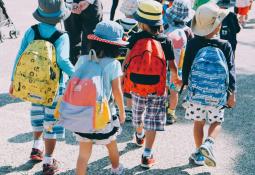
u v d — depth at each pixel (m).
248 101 6.25
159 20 4.27
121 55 4.96
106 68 3.71
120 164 4.17
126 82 4.32
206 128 5.33
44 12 3.97
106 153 4.67
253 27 10.90
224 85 4.07
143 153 4.41
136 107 4.37
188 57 4.16
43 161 4.27
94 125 3.61
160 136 5.12
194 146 4.90
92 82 3.62
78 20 6.16
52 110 4.09
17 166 4.37
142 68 4.18
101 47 3.70
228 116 5.75
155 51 4.19
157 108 4.32
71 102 3.63
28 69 3.91
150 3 4.27
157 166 4.45
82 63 3.76
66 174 4.25
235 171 4.38
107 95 3.73
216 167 4.45
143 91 4.24
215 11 4.04
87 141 3.77
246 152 4.79
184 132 5.25
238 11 10.67
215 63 4.04
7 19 8.68
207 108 4.22
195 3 6.10
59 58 3.94
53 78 3.94
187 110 4.29
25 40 4.07
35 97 3.94
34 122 4.33
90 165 4.42
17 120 5.44
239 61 8.07
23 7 11.84
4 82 6.64
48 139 4.13
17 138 4.97
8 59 7.68
